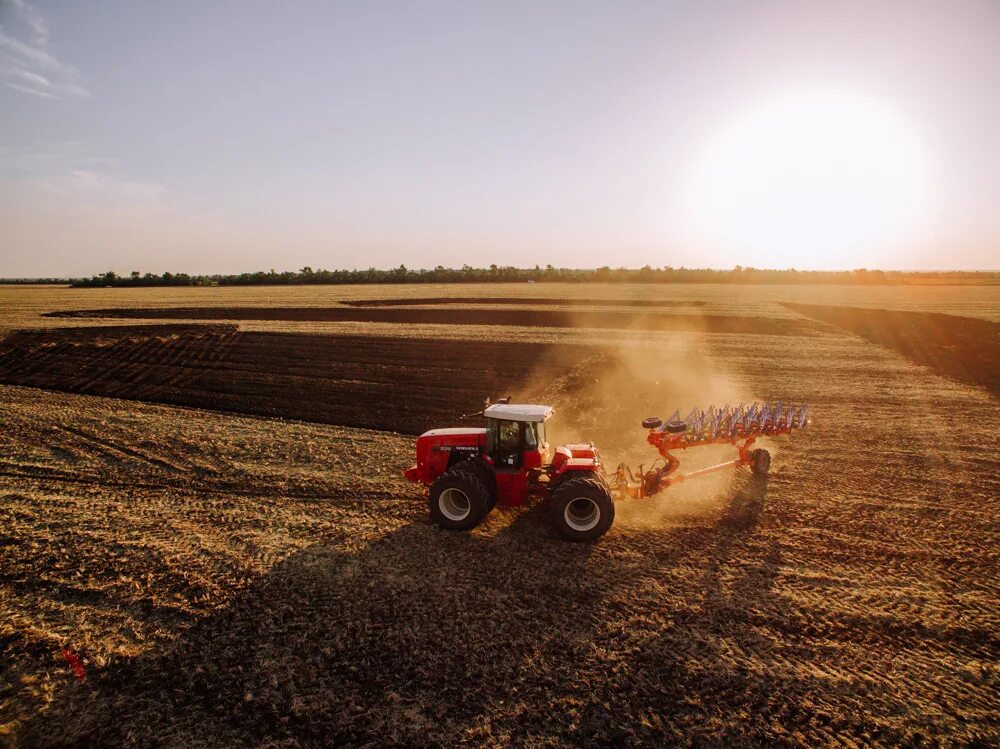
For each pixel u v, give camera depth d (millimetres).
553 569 7512
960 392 17688
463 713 5125
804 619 6418
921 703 5219
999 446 12453
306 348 26953
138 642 6164
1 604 6859
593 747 4762
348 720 5070
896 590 6984
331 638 6156
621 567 7543
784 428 10359
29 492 10328
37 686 5551
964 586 7074
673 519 9016
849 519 8938
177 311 47094
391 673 5629
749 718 5051
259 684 5520
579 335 31422
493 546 8164
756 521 8906
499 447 9117
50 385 20453
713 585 7109
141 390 19547
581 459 8836
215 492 10336
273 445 13055
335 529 8758
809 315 42625
